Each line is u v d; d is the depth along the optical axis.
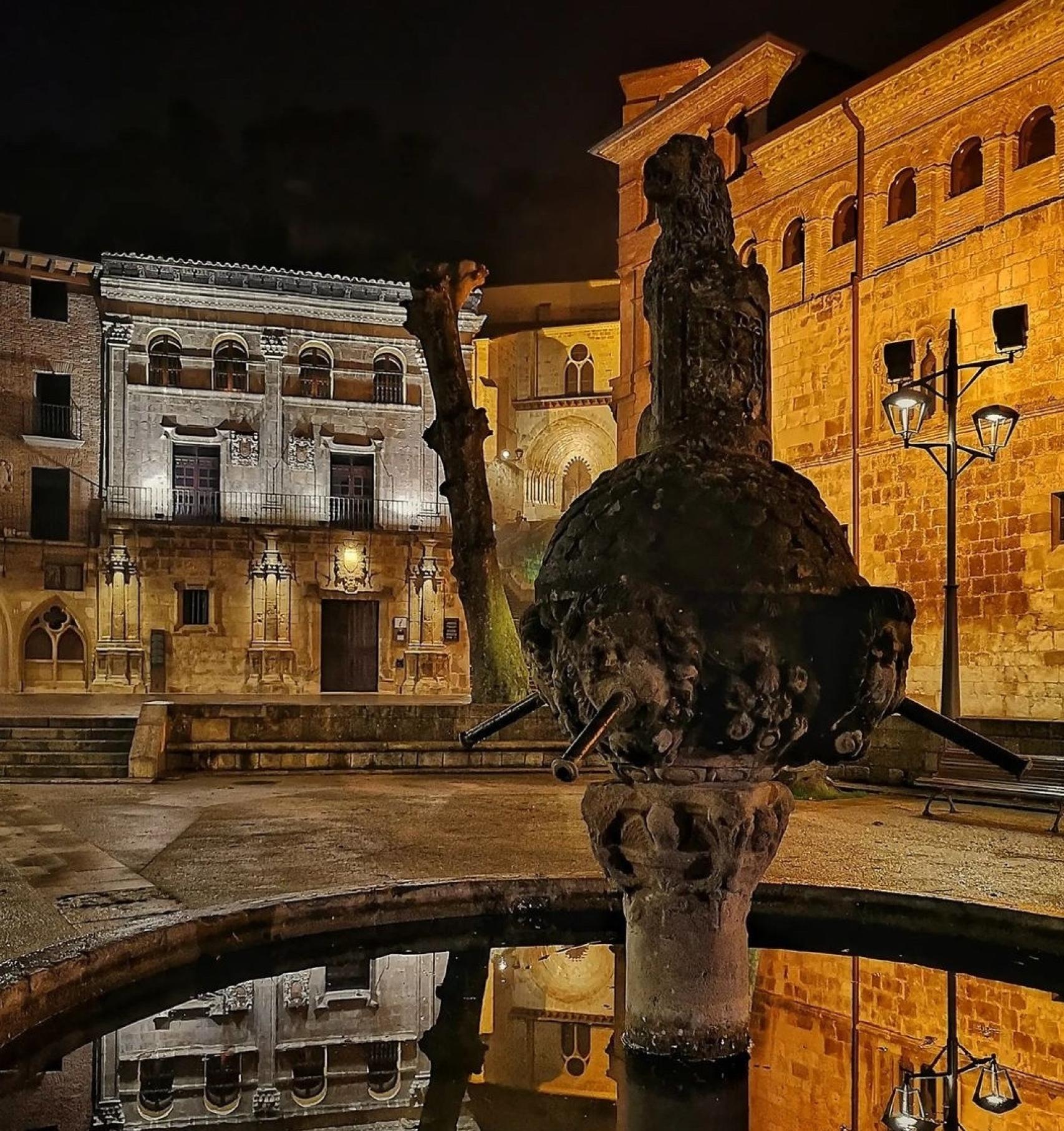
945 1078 4.34
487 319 53.94
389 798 13.74
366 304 42.25
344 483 42.22
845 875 7.91
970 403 22.62
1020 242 21.78
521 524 50.31
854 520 25.33
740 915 4.45
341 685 40.88
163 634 38.50
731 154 29.97
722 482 4.16
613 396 33.78
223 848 9.48
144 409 39.72
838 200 26.27
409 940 6.79
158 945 5.68
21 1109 4.08
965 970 6.12
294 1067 4.57
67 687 37.69
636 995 4.46
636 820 4.39
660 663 3.91
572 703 4.22
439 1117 3.97
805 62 29.70
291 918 6.39
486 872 8.10
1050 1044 4.79
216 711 17.25
